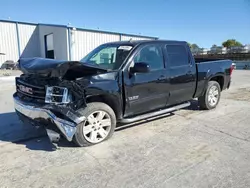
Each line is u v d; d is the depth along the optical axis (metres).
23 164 2.94
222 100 6.95
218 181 2.54
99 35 19.62
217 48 36.34
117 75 3.57
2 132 4.15
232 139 3.75
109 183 2.51
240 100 6.95
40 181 2.55
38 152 3.30
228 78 5.95
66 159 3.07
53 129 3.28
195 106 6.05
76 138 3.32
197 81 5.04
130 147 3.45
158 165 2.90
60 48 19.59
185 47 4.80
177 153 3.24
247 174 2.68
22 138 3.85
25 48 23.58
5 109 5.89
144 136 3.91
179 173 2.71
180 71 4.57
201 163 2.94
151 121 4.76
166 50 4.39
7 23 21.95
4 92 8.71
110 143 3.60
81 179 2.59
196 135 3.95
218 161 3.00
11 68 21.05
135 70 3.61
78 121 3.18
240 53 30.08
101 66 3.90
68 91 3.13
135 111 3.98
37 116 3.31
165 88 4.32
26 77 3.76
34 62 3.48
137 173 2.71
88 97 3.39
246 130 4.19
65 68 3.00
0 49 21.75
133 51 3.85
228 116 5.12
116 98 3.60
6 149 3.40
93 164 2.94
